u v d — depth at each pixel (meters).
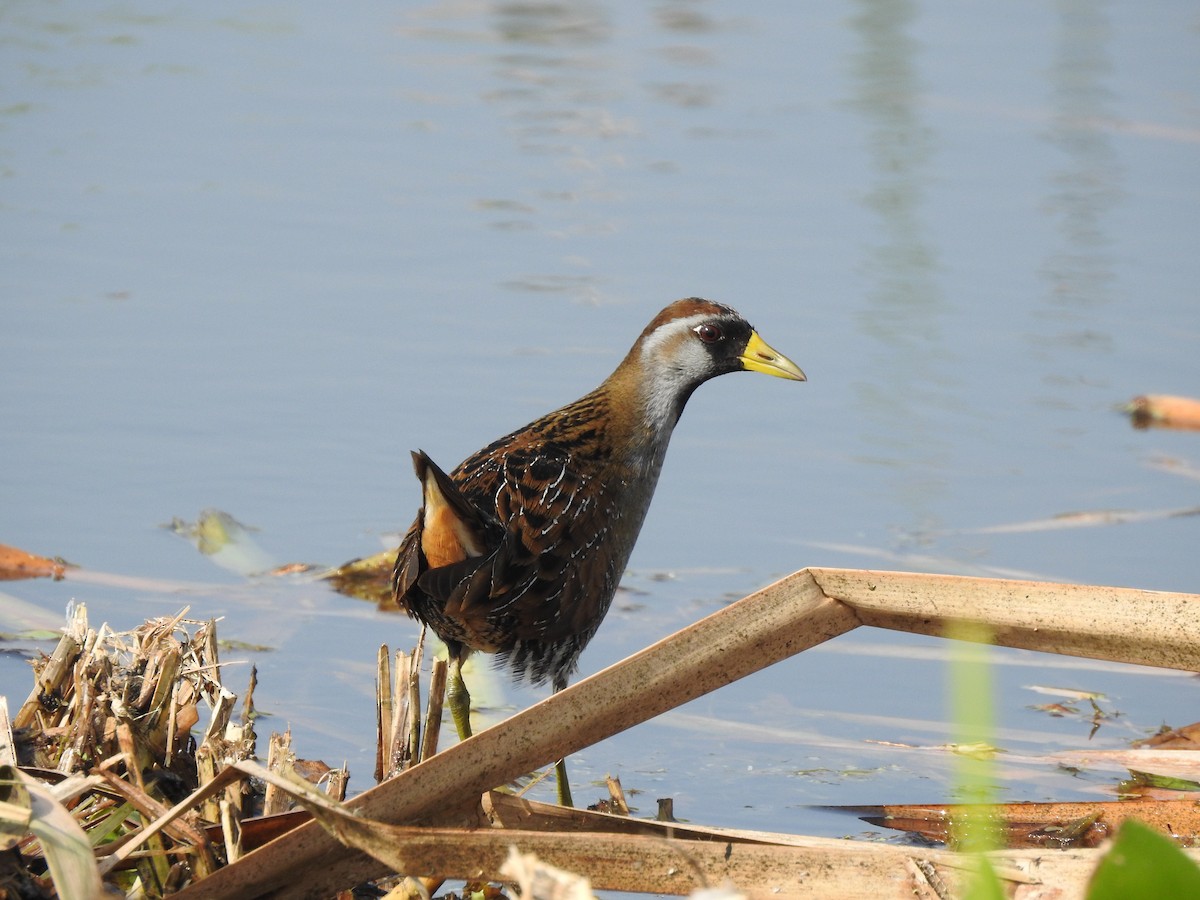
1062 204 15.82
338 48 20.86
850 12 22.75
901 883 5.68
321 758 7.89
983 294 14.04
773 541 10.65
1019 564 10.21
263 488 10.95
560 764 7.55
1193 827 7.14
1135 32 20.95
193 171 16.56
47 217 15.27
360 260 14.61
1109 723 8.59
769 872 5.73
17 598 9.49
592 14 22.78
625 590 10.08
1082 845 7.14
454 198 16.16
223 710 6.58
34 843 6.02
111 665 6.82
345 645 9.25
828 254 14.84
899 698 8.96
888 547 10.49
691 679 6.04
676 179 16.64
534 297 13.89
